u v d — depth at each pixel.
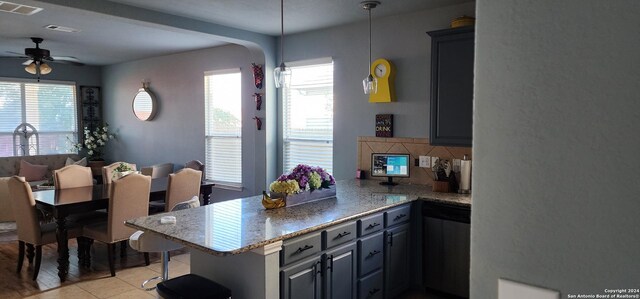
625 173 0.51
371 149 4.60
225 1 3.88
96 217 4.68
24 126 7.76
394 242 3.44
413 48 4.25
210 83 6.43
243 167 5.98
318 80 5.10
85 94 8.41
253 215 2.92
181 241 2.35
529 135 0.57
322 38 4.97
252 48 5.33
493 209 0.60
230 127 6.19
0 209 5.71
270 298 2.39
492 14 0.59
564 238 0.55
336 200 3.47
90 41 5.85
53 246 5.18
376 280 3.26
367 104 4.62
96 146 8.30
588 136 0.53
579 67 0.53
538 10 0.55
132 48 6.39
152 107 7.27
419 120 4.24
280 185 3.22
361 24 4.64
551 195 0.55
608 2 0.51
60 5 3.57
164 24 4.25
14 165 7.44
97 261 4.62
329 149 5.05
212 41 5.82
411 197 3.62
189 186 4.72
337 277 2.85
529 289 0.57
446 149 4.06
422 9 4.13
